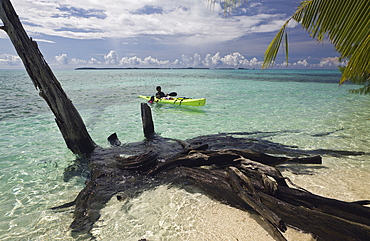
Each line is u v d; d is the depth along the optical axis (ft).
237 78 183.62
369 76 21.65
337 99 57.98
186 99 46.16
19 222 11.33
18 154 20.71
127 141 23.94
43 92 17.15
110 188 14.17
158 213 11.85
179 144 21.62
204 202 12.75
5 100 55.77
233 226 10.64
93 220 11.42
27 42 15.89
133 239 9.97
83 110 43.11
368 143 22.80
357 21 11.50
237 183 12.06
